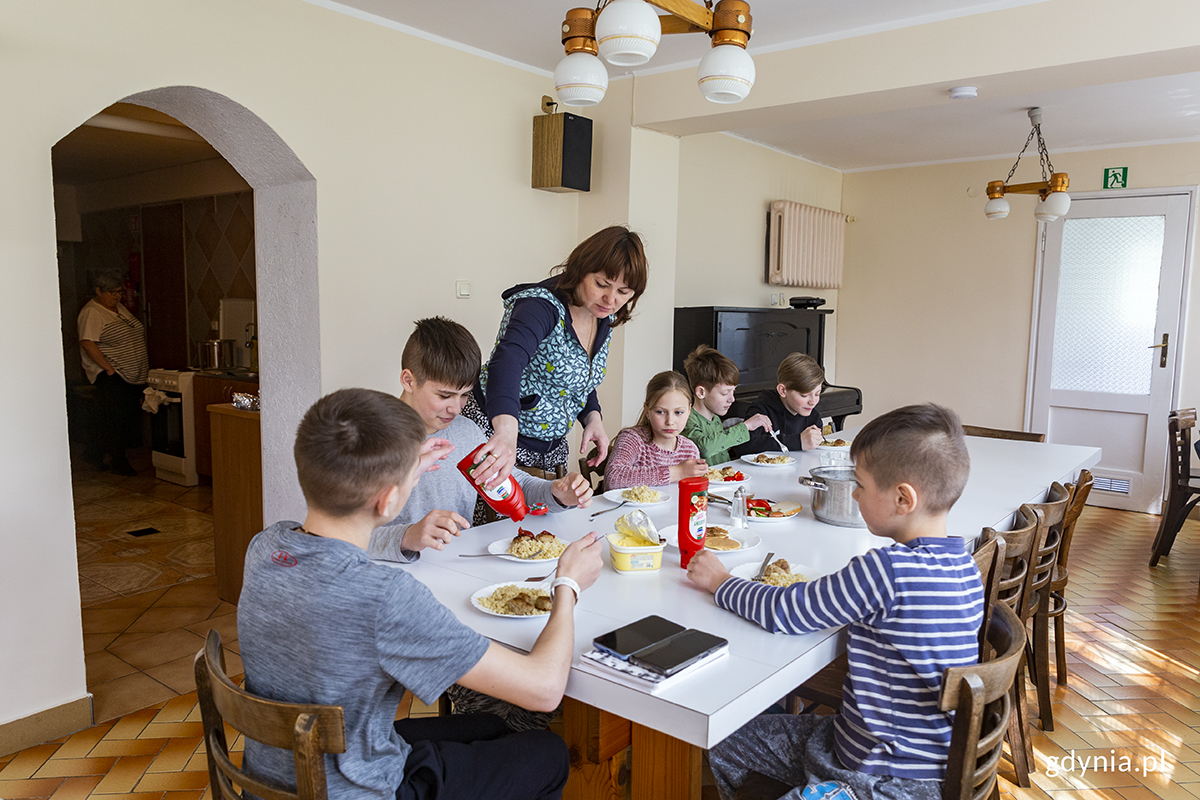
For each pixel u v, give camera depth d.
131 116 3.98
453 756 1.15
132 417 5.54
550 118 3.65
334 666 0.94
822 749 1.26
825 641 1.19
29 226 2.10
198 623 2.99
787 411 3.07
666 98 3.66
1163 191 4.88
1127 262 5.05
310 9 2.82
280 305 3.09
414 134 3.21
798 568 1.46
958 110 4.29
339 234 2.98
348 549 0.98
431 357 1.67
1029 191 4.09
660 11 1.70
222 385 4.83
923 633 1.15
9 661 2.12
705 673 1.07
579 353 2.18
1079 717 2.37
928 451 1.20
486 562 1.52
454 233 3.42
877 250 6.11
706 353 2.84
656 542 1.50
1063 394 5.36
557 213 3.91
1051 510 1.91
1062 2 2.74
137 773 2.04
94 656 2.70
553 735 1.26
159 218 5.80
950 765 1.03
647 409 2.38
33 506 2.13
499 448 1.55
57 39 2.17
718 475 2.31
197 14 2.50
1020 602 1.84
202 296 5.54
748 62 1.65
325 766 0.92
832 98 3.24
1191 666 2.73
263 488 3.11
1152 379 5.03
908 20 3.05
